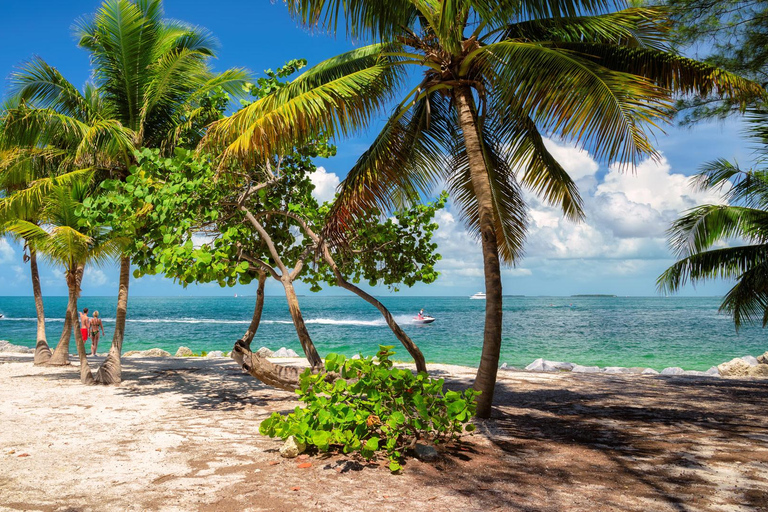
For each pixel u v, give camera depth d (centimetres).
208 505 343
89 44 1073
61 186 979
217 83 1069
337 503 351
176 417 685
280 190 1044
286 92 726
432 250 1087
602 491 391
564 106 593
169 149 1109
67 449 502
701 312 9525
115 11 1013
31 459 462
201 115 1074
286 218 1065
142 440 543
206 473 419
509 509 348
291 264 1077
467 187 908
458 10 620
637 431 616
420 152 861
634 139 544
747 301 1105
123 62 1058
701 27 842
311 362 797
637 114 541
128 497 359
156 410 737
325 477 412
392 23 697
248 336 856
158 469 431
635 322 5859
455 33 636
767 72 862
